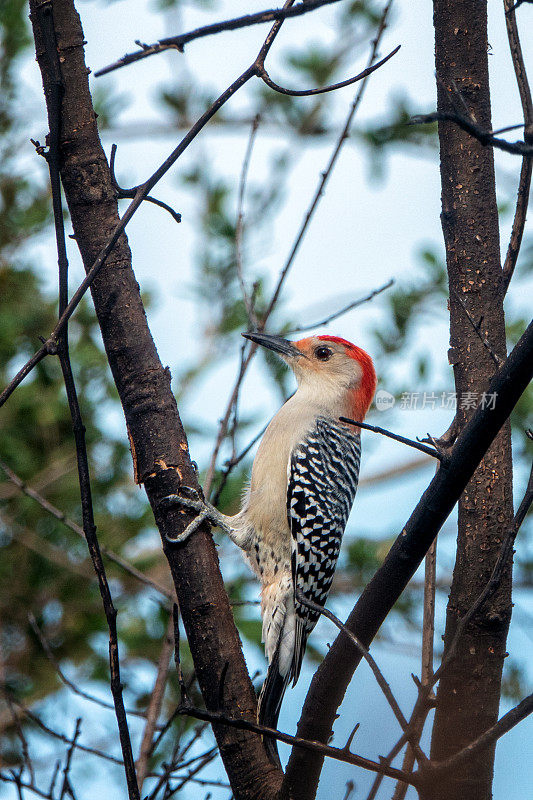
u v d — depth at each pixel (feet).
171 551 26.53
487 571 24.04
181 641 40.55
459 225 26.21
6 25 43.70
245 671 25.71
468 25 26.48
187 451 27.43
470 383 25.20
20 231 42.98
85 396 41.60
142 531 41.78
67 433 41.04
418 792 19.27
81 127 27.12
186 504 26.78
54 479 40.27
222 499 41.96
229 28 18.48
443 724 23.43
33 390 40.86
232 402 31.68
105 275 27.17
